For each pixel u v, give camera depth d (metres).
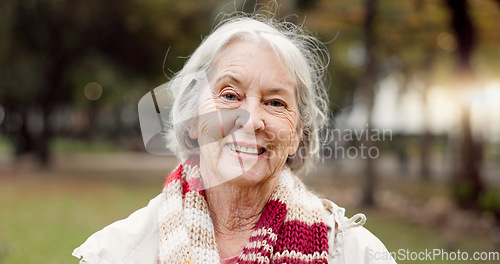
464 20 9.40
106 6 13.85
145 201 9.59
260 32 1.48
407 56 16.08
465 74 9.62
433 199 10.77
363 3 10.25
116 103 25.88
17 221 7.27
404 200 10.60
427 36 12.34
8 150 27.66
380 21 11.32
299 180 1.61
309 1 8.45
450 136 13.55
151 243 1.55
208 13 13.95
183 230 1.46
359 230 1.52
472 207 9.27
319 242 1.43
